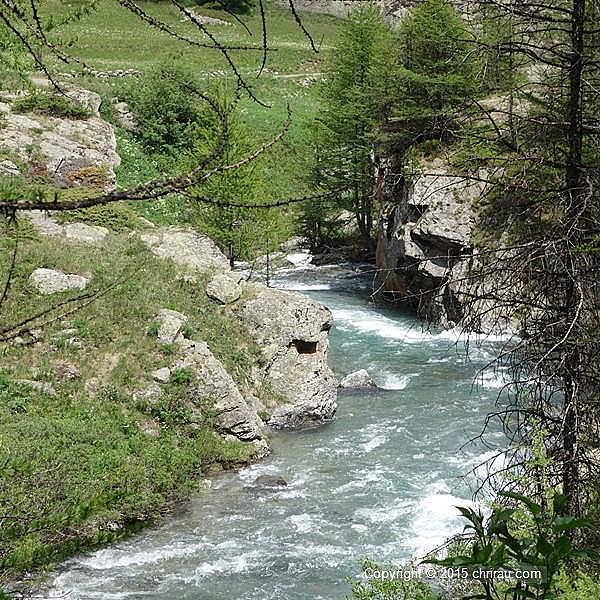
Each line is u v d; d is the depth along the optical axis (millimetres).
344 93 37219
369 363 22781
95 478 13609
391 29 36781
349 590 12102
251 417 17172
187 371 17328
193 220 32000
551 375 7129
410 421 18625
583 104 7406
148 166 38375
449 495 15000
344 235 40062
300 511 14555
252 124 45062
